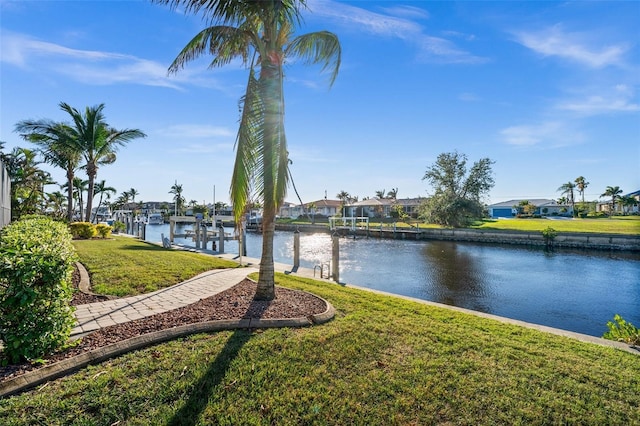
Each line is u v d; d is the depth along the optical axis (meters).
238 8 5.54
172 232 20.36
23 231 4.86
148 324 4.68
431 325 5.21
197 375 3.32
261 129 5.70
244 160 5.70
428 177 41.41
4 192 11.18
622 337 5.44
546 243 25.80
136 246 15.55
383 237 36.88
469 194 39.44
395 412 2.92
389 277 14.98
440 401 3.09
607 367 3.90
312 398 3.06
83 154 19.45
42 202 21.69
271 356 3.80
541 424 2.83
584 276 15.47
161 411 2.78
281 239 35.34
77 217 36.72
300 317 5.07
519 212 72.19
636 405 3.13
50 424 2.55
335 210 69.94
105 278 7.77
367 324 5.05
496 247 26.66
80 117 18.94
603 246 23.56
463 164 39.66
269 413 2.84
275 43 5.85
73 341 3.98
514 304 11.04
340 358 3.83
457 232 32.00
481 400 3.12
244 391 3.12
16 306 3.21
